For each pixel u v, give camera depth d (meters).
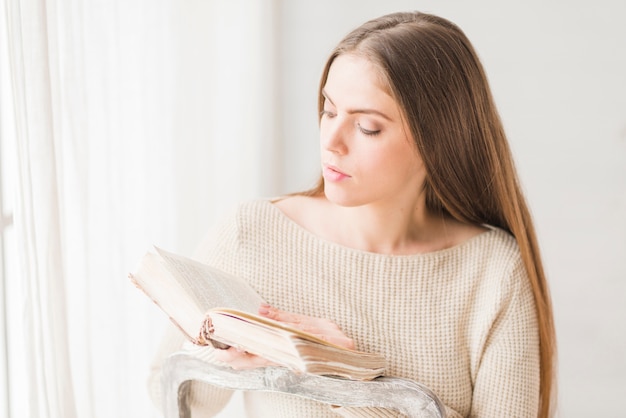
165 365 1.07
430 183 1.11
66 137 1.04
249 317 0.82
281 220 1.16
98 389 1.19
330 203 1.19
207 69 1.63
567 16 1.80
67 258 1.07
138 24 1.34
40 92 0.93
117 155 1.25
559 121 1.84
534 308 1.18
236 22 1.71
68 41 1.03
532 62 1.82
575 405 1.91
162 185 1.46
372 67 0.98
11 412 1.08
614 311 1.89
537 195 1.87
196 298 0.90
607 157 1.84
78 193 1.06
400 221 1.14
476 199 1.16
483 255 1.18
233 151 1.75
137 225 1.37
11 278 1.07
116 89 1.25
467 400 1.16
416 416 0.94
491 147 1.12
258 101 1.79
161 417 1.45
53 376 0.97
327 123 1.03
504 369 1.14
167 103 1.47
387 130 1.00
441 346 1.14
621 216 1.86
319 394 0.97
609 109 1.82
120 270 1.24
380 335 1.13
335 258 1.15
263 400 1.14
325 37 1.83
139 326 1.38
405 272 1.15
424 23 1.05
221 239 1.17
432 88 1.02
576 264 1.89
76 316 1.09
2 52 0.99
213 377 1.02
